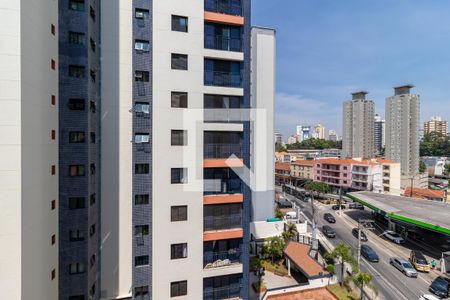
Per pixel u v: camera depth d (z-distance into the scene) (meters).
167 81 19.73
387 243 42.62
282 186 93.06
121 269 23.20
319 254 37.00
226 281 20.69
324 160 85.75
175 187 19.78
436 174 103.69
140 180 19.69
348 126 109.69
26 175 14.18
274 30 39.56
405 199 55.47
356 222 54.38
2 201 13.20
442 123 159.12
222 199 20.45
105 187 22.89
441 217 40.97
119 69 23.20
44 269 16.61
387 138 94.25
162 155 19.61
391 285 29.33
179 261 19.64
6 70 13.30
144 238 19.45
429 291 28.23
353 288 28.08
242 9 21.48
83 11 20.66
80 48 20.59
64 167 20.20
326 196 77.50
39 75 15.84
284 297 26.52
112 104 23.06
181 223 19.80
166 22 19.73
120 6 23.22
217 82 20.94
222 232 20.34
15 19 13.46
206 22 20.66
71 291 20.12
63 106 20.23
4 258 13.24
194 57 20.19
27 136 14.32
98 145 22.72
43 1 16.33
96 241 22.47
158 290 19.27
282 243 34.81
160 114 19.59
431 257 37.34
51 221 17.70
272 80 39.72
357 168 75.94
